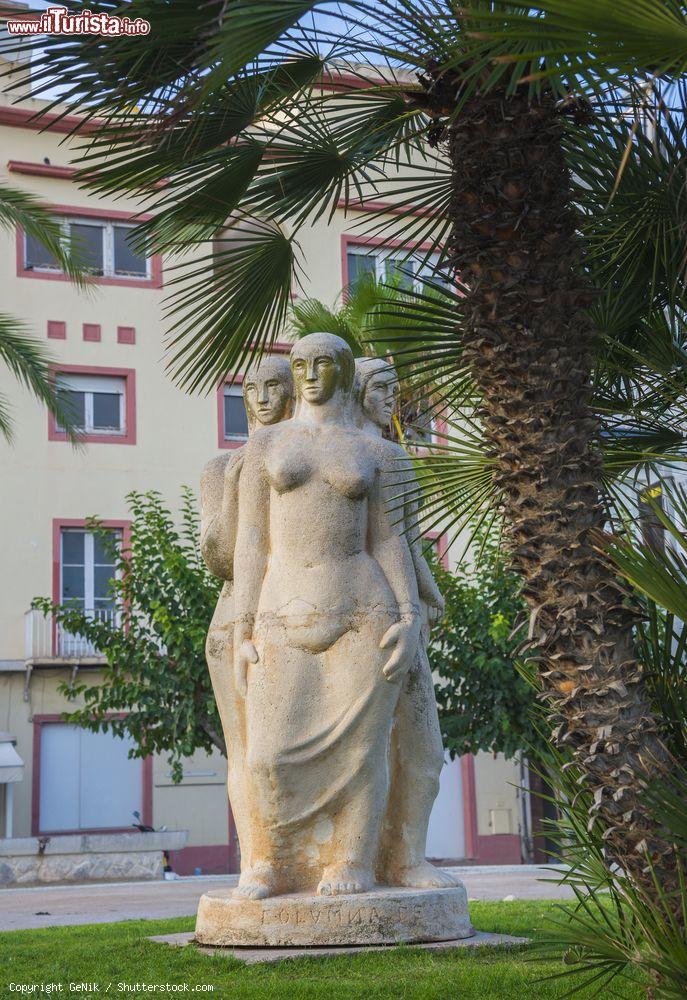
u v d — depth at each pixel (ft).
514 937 20.74
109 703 54.13
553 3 10.22
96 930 26.03
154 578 54.34
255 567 21.45
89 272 50.67
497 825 84.64
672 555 12.32
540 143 14.06
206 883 57.00
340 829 20.39
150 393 84.07
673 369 17.98
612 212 17.43
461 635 54.60
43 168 81.25
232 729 22.13
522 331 13.89
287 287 21.30
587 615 13.44
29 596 79.87
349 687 20.43
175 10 13.56
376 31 14.23
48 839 65.36
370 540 21.31
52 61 14.08
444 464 17.15
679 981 12.27
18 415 80.94
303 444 21.34
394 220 18.48
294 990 16.42
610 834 13.26
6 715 78.64
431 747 21.52
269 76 17.33
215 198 19.29
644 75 10.66
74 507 81.61
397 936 19.51
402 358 21.99
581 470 13.74
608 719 13.32
